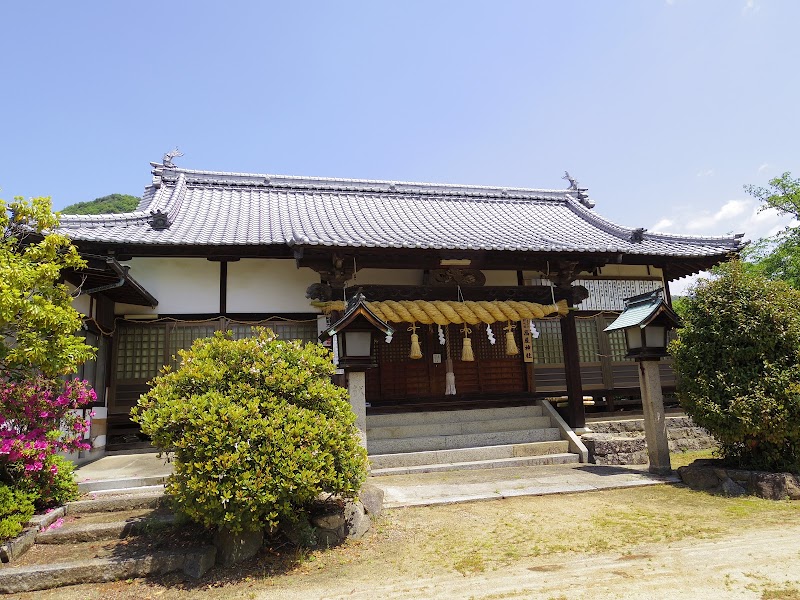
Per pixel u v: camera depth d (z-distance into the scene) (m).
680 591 3.97
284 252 10.81
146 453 9.64
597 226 14.41
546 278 12.38
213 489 4.58
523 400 11.85
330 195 15.05
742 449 7.57
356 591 4.27
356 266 10.91
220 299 10.82
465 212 14.95
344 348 7.65
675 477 8.03
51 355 5.68
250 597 4.27
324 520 5.38
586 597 3.93
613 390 12.52
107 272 8.05
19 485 5.71
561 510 6.45
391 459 9.30
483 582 4.31
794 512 5.98
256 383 5.40
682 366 7.82
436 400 11.90
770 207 18.31
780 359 7.00
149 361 10.31
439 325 11.07
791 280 17.48
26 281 5.42
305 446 5.00
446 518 6.23
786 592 3.88
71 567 4.65
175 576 4.74
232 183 14.47
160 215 10.11
